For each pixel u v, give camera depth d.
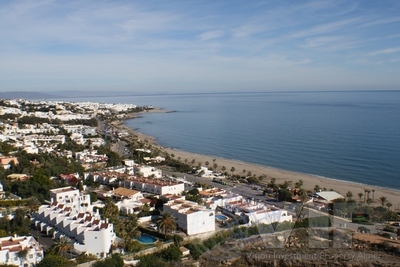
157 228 126.06
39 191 163.12
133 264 99.56
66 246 104.19
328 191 178.00
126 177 195.62
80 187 178.62
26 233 119.50
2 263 96.38
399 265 87.25
